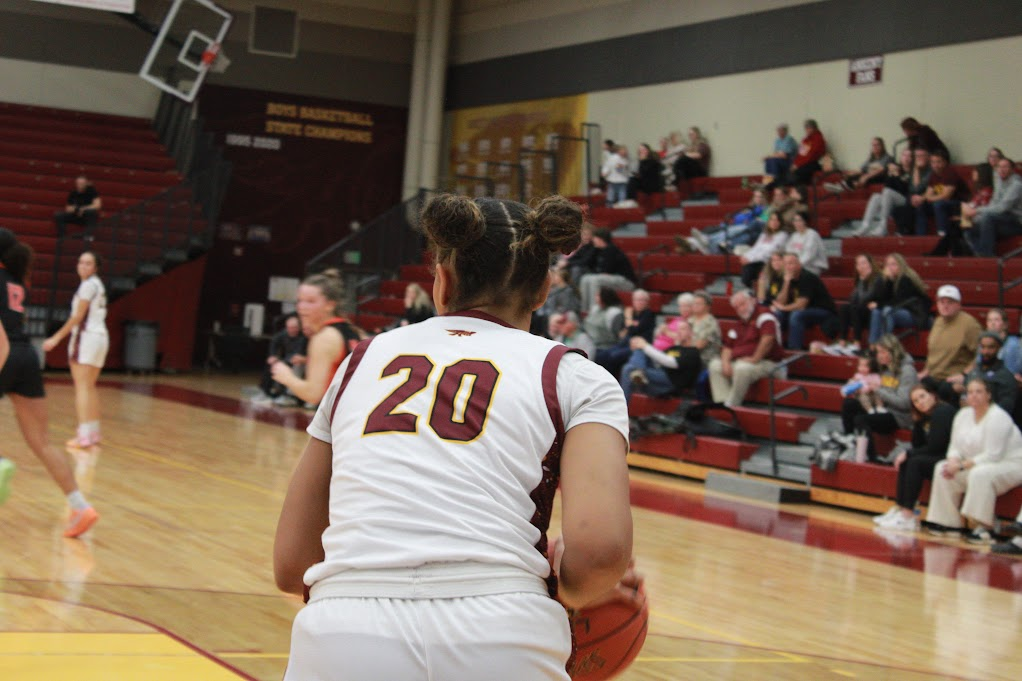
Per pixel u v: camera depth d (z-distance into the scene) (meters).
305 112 22.42
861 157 16.03
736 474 11.02
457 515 1.60
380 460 1.67
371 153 22.69
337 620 1.57
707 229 15.57
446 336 1.82
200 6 20.64
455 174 22.20
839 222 14.96
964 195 13.47
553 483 1.71
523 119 21.02
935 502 9.02
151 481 8.22
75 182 19.95
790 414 11.27
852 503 10.11
